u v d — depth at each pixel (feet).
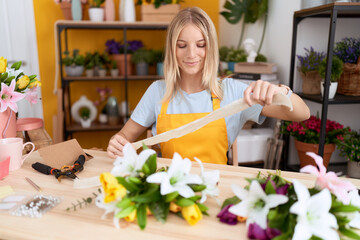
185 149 4.27
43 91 10.78
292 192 2.18
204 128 4.24
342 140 6.69
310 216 1.99
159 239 2.12
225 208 2.33
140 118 4.81
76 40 10.78
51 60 10.69
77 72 9.82
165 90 4.75
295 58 7.56
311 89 7.25
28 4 10.21
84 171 3.38
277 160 7.61
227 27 10.87
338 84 7.05
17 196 2.74
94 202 2.63
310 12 6.71
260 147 7.93
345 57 6.77
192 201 2.27
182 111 4.57
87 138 11.41
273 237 2.02
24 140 4.65
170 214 2.42
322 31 7.57
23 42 10.39
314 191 2.17
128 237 2.15
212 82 4.42
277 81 8.10
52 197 2.68
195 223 2.25
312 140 6.86
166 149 4.36
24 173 3.30
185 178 2.34
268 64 7.85
